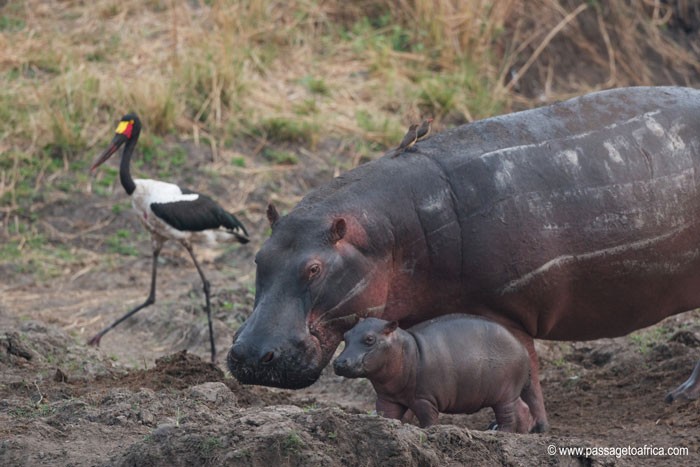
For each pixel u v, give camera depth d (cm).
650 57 6969
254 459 1844
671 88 2734
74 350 3195
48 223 4891
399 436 1923
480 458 2006
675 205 2544
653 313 2641
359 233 2364
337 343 2356
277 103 5766
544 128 2553
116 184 5131
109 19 6247
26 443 2080
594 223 2475
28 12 6188
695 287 2647
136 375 2866
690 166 2573
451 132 2586
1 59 5728
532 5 6744
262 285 2322
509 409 2338
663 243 2539
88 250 4750
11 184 4984
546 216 2452
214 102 5581
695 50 7181
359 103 5938
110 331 3853
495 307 2472
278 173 5344
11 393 2619
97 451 2070
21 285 4400
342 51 6322
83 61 5847
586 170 2492
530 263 2438
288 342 2230
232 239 3762
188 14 6294
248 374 2227
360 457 1895
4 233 4797
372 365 2172
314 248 2314
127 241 4838
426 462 1916
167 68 5822
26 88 5547
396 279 2441
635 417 2636
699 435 2397
